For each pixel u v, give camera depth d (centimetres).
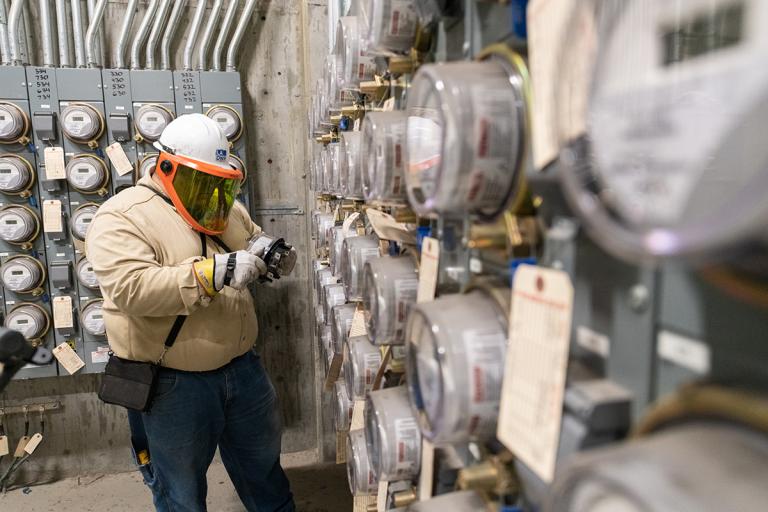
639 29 24
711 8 23
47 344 215
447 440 46
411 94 52
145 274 131
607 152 25
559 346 35
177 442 150
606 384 32
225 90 217
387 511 66
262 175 243
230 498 222
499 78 42
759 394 23
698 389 25
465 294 50
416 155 54
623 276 31
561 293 35
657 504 21
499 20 45
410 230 76
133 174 212
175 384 147
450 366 42
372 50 71
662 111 22
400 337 71
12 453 232
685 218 21
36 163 207
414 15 65
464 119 40
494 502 47
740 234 18
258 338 250
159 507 168
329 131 166
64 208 211
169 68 220
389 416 65
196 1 226
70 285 213
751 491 21
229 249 162
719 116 20
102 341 219
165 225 143
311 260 243
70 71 203
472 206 44
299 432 260
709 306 25
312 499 222
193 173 141
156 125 209
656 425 28
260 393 170
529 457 37
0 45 203
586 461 25
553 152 34
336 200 150
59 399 232
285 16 237
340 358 124
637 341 30
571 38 29
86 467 239
